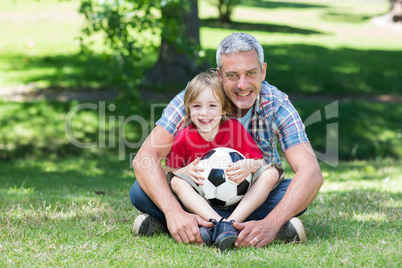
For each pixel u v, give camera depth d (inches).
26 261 118.2
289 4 1782.7
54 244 131.1
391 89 668.1
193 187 143.1
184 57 609.6
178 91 577.3
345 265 116.6
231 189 140.6
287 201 137.1
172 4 361.4
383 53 941.2
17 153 413.4
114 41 357.4
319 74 701.9
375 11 1694.1
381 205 194.7
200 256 122.2
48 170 358.0
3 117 457.7
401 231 150.0
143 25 356.8
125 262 118.0
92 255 122.7
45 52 762.2
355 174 322.3
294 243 135.3
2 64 674.2
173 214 134.9
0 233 139.9
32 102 488.7
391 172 331.0
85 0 358.0
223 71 144.6
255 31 1090.1
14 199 194.9
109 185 263.7
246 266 114.4
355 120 522.6
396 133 517.3
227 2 1160.8
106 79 613.9
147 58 730.8
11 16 1042.7
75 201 195.6
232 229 128.6
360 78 703.1
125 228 151.5
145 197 143.4
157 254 124.4
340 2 2018.9
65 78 611.5
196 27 605.9
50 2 1208.8
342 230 152.8
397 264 117.0
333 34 1171.3
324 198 212.7
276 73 687.1
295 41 1009.5
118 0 345.4
